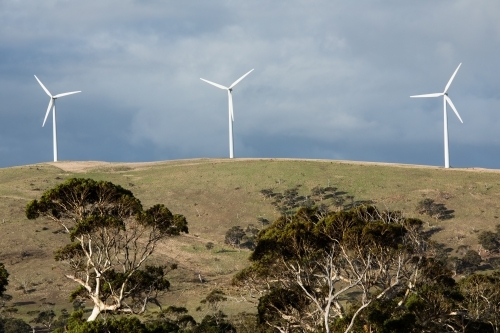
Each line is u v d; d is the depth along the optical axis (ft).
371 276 262.67
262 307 255.09
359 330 227.81
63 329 241.55
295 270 258.78
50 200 257.55
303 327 242.17
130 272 249.34
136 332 215.31
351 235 256.73
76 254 265.95
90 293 245.86
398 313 242.99
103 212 261.85
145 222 254.88
